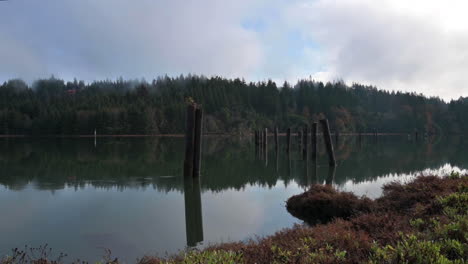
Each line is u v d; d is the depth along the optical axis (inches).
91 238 266.4
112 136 3159.5
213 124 3572.8
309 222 312.7
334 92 4990.2
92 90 6240.2
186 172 559.8
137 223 309.6
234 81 5108.3
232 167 730.2
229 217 332.8
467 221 176.7
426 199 285.4
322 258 166.4
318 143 1776.6
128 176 583.8
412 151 1190.9
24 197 411.2
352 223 242.2
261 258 178.7
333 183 519.8
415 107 4571.9
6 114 3326.8
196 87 4670.3
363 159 888.3
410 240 167.0
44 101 4288.9
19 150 1196.5
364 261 157.2
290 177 589.6
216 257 172.4
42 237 267.1
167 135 3388.3
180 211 356.2
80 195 427.2
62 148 1334.9
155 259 202.5
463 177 323.6
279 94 4714.6
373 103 5231.3
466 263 135.1
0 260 213.3
